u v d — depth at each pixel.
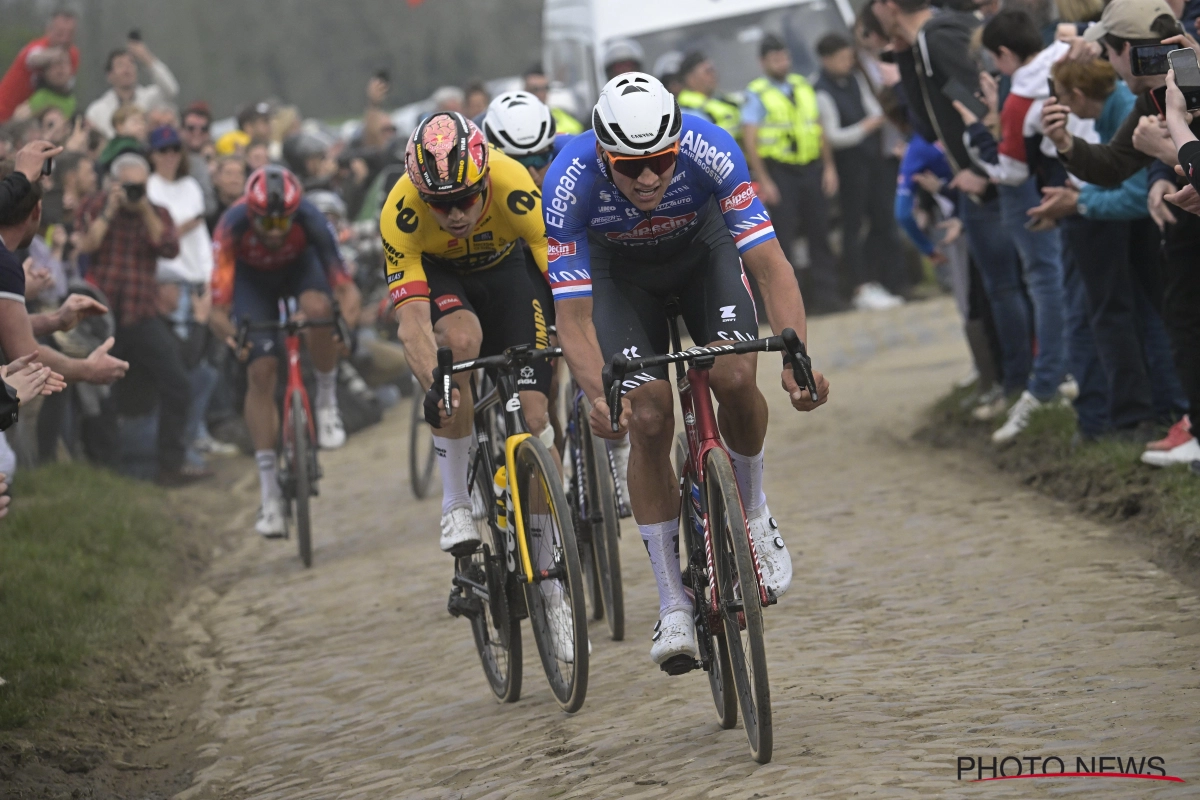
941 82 17.73
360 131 38.47
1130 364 15.20
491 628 12.04
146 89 31.83
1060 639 10.82
